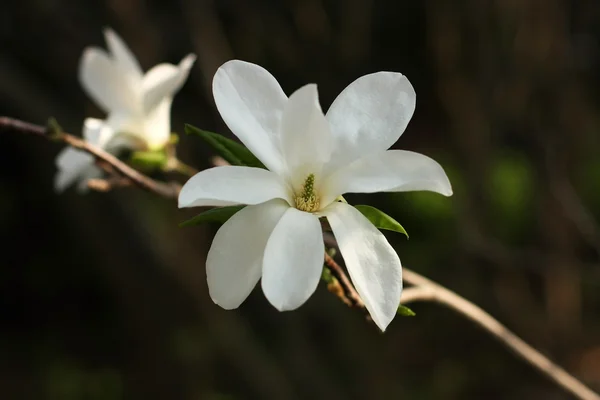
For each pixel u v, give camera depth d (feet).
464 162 6.23
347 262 2.29
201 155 5.91
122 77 2.91
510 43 5.93
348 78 6.63
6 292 7.73
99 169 2.94
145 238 5.95
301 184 2.38
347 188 2.35
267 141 2.35
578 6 6.63
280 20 6.32
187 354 6.37
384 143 2.37
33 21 5.71
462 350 7.45
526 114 6.22
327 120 2.39
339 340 6.52
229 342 6.09
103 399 6.87
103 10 5.49
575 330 7.27
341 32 6.48
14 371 7.22
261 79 2.35
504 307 6.91
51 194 7.14
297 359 6.28
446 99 6.37
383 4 7.09
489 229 6.25
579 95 6.37
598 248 4.50
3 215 7.47
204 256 6.14
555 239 6.34
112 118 2.89
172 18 5.92
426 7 6.57
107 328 7.47
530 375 7.16
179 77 2.79
